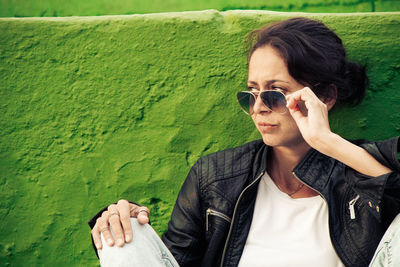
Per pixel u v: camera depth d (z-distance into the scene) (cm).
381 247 151
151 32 235
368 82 223
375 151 162
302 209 181
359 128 226
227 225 185
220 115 233
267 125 180
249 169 191
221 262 180
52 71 237
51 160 237
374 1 291
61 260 236
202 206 193
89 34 236
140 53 235
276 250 176
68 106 237
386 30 228
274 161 194
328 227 174
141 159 236
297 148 186
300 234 176
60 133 237
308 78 181
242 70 232
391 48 227
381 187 154
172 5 303
